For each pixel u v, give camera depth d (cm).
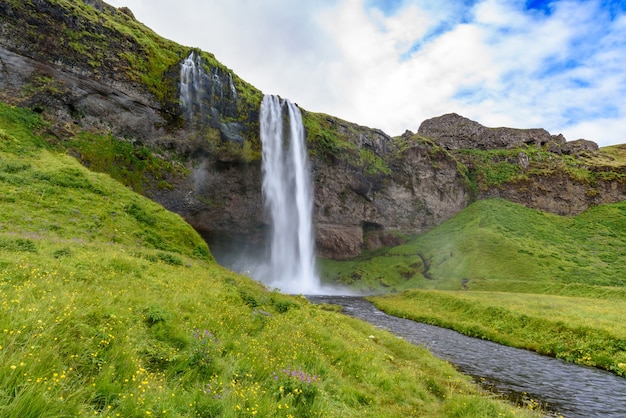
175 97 5769
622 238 9225
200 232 6831
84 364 646
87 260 1525
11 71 4425
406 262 8994
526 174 11975
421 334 3009
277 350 1153
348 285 8256
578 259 7900
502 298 4388
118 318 868
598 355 2216
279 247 7981
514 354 2431
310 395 858
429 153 11375
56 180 3106
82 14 5106
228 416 611
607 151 16850
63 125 4650
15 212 2358
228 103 6619
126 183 5103
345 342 1653
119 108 5247
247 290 2181
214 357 866
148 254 2183
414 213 10694
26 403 447
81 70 4903
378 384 1223
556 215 11044
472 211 10806
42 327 653
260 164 7125
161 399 597
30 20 4612
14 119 4166
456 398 1189
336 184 9212
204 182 6438
